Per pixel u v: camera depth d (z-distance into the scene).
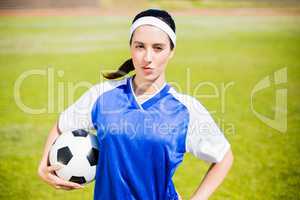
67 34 23.81
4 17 28.31
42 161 4.00
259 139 9.78
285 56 18.53
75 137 4.01
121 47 20.72
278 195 7.37
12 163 8.52
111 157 3.56
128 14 30.11
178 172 8.16
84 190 7.46
